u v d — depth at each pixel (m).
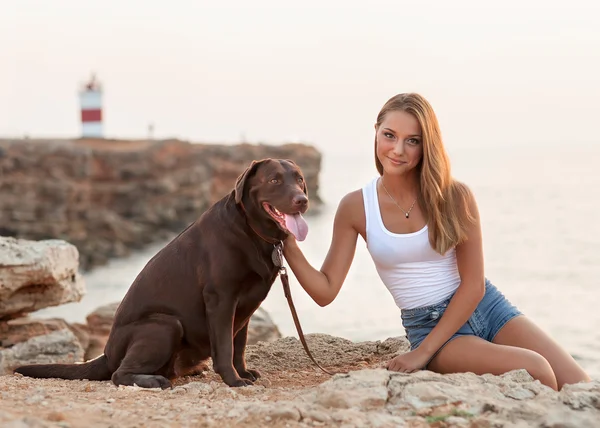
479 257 5.27
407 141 5.25
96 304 31.05
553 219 60.06
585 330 22.28
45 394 4.83
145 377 5.57
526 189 97.19
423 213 5.36
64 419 4.05
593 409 4.27
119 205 55.03
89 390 5.27
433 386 4.48
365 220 5.50
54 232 48.91
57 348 10.01
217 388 5.30
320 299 5.61
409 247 5.34
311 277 5.54
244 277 5.51
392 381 4.59
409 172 5.40
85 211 51.00
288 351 7.30
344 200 5.60
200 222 5.74
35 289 9.59
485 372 5.09
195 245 5.68
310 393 4.66
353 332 22.03
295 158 71.50
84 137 65.38
